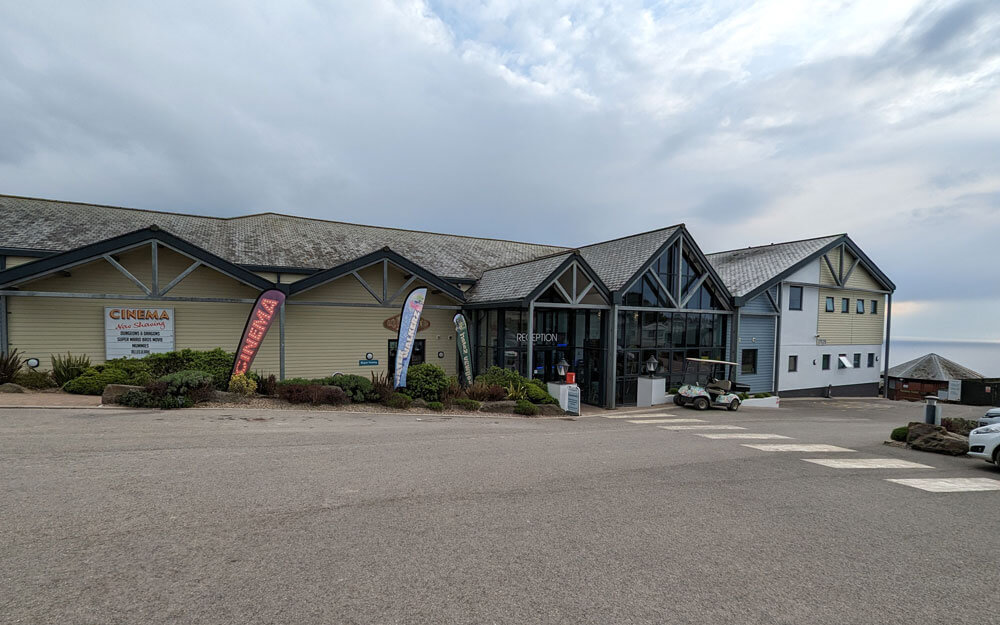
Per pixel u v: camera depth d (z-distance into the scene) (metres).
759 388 24.36
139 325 15.51
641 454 9.21
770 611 3.75
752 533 5.34
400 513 5.33
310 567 4.01
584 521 5.41
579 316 20.53
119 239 13.34
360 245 21.62
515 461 8.02
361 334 18.84
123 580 3.67
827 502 6.61
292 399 12.26
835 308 27.17
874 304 28.98
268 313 12.95
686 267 21.73
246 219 22.20
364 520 5.08
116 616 3.21
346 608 3.45
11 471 6.02
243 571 3.89
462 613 3.47
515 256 25.81
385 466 7.19
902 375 29.61
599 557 4.53
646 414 17.19
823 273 26.19
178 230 18.17
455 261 22.78
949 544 5.27
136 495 5.42
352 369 18.66
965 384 25.64
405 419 11.97
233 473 6.41
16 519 4.65
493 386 15.53
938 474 8.56
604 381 19.44
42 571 3.74
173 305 15.95
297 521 4.95
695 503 6.28
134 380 11.45
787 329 25.19
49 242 14.70
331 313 18.31
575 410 16.20
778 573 4.40
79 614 3.22
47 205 17.91
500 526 5.13
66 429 8.23
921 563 4.76
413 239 25.02
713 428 13.63
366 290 18.88
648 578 4.18
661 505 6.12
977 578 4.48
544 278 17.12
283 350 15.48
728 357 22.86
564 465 7.94
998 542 5.38
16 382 11.70
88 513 4.87
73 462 6.48
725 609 3.73
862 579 4.36
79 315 14.80
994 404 24.89
